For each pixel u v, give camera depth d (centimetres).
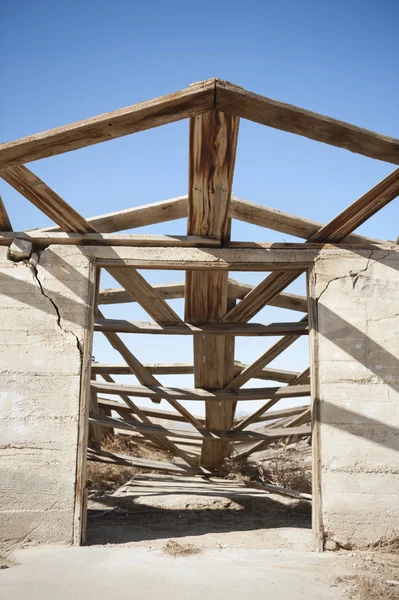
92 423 845
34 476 561
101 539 588
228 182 559
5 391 581
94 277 618
